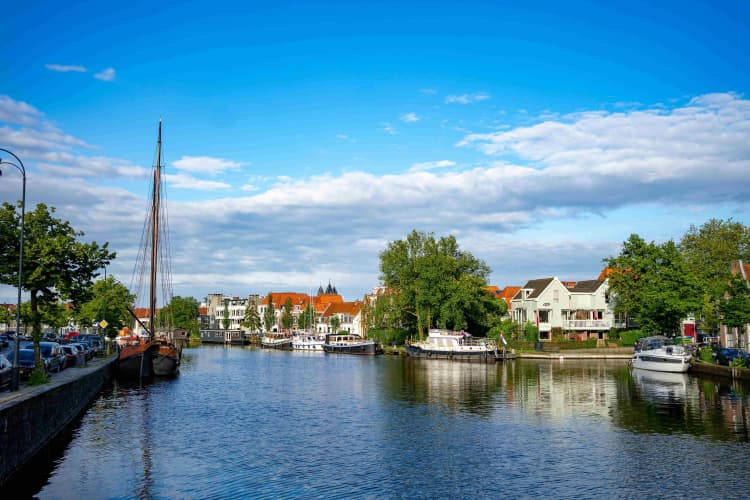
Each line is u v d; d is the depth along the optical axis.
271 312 195.88
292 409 41.69
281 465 26.45
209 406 43.09
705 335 90.81
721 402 43.34
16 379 30.39
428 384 57.22
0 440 21.12
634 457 27.66
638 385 54.34
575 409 40.84
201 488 23.12
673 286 79.06
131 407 42.62
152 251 69.88
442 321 100.00
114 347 97.00
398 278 108.19
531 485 23.56
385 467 26.11
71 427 34.69
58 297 44.69
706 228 100.19
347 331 163.00
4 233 41.06
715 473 25.08
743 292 62.12
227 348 150.88
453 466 26.30
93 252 44.59
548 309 109.38
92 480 24.06
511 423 35.94
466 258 105.94
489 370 72.88
